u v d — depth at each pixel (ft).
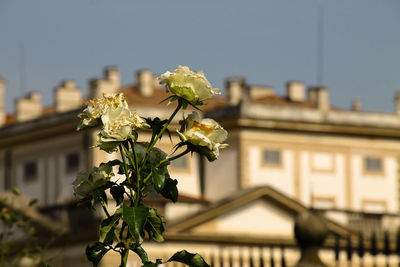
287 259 241.35
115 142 21.56
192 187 287.07
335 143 310.65
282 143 302.66
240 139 294.46
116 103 21.67
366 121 313.32
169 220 229.25
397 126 316.19
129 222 21.21
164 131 21.95
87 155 279.28
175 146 22.02
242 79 339.77
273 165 300.40
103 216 116.88
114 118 21.48
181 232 228.84
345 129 310.04
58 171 297.94
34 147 310.04
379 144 315.58
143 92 298.97
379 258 214.90
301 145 305.32
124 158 22.00
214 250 233.96
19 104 360.89
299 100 342.03
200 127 21.76
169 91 21.88
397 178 317.42
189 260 21.83
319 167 307.99
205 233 233.76
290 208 246.27
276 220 246.88
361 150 313.53
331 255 227.61
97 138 21.47
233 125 295.07
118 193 22.16
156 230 21.80
